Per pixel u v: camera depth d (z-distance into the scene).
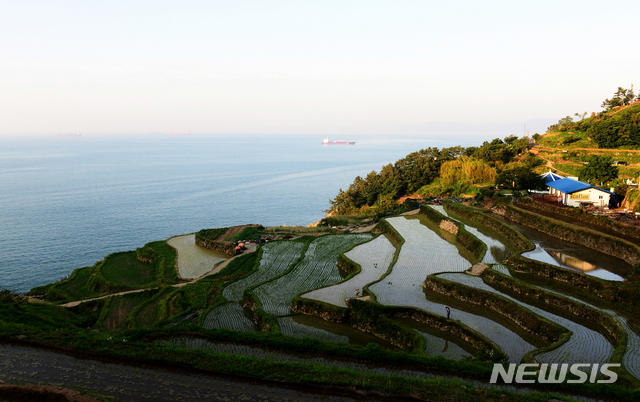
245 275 57.19
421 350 32.66
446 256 56.94
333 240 74.06
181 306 48.88
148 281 64.81
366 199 140.25
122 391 25.97
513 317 37.78
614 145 110.38
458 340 35.31
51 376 27.69
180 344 34.22
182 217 147.75
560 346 31.55
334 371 28.27
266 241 77.75
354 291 46.09
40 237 116.81
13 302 43.50
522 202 73.88
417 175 133.62
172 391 26.06
